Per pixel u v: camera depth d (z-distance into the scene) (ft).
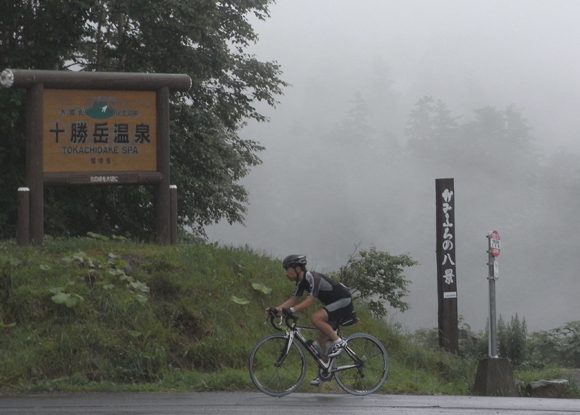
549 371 51.37
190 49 87.86
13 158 80.33
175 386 37.06
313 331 48.11
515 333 58.03
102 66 92.17
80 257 45.70
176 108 83.92
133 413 28.43
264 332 46.01
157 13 82.99
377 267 58.70
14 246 49.44
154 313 42.78
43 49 77.36
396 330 54.08
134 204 89.76
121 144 53.21
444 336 56.08
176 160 88.43
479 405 35.55
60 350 37.65
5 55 81.10
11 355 36.83
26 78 49.96
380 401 34.76
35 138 50.44
